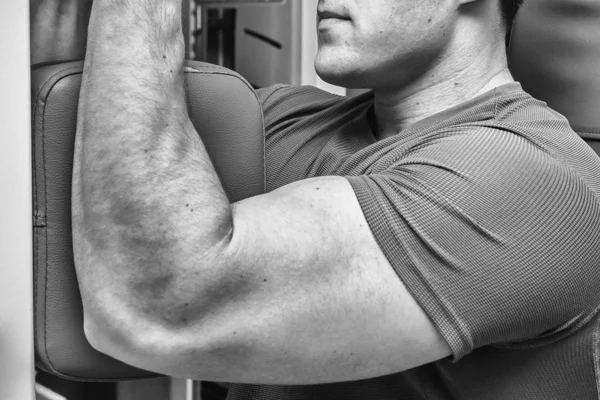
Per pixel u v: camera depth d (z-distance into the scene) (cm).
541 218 82
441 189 79
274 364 75
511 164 83
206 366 73
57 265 74
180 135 74
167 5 75
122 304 71
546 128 91
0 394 71
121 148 71
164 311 71
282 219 75
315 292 74
